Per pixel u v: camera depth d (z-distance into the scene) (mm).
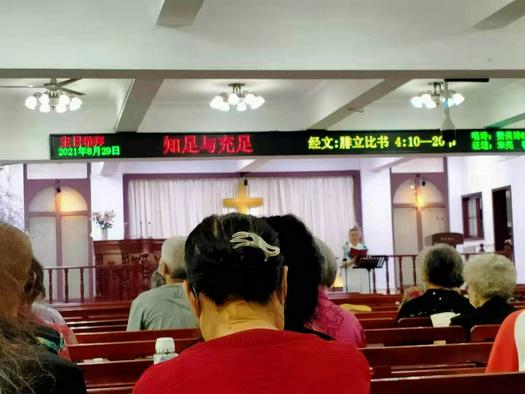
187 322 4473
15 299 1800
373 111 11586
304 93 10984
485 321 3930
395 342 3852
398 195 19000
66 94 9969
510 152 11656
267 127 11305
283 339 1564
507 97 11320
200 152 10938
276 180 18641
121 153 10766
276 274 1645
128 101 8789
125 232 17875
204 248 1630
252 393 1476
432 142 11484
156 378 1506
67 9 6293
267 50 6668
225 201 16328
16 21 6203
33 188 17516
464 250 17531
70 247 17625
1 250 1798
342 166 18844
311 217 18703
